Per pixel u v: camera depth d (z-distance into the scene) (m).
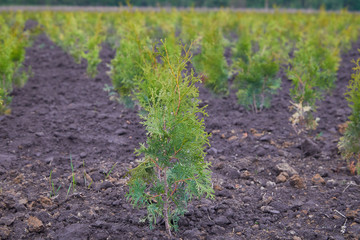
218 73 7.23
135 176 3.10
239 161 4.93
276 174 4.60
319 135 5.88
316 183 4.33
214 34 8.13
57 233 3.25
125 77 6.48
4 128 5.90
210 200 3.91
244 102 6.92
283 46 11.34
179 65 3.03
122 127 6.15
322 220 3.53
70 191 4.07
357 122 4.57
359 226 3.39
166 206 3.23
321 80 6.20
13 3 56.47
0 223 3.36
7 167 4.59
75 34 11.41
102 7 51.41
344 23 18.41
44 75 9.59
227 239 3.24
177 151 3.04
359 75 4.55
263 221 3.53
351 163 4.70
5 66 7.06
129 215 3.54
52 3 57.72
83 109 7.01
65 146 5.38
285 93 8.27
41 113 6.70
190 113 3.07
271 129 6.07
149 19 17.27
